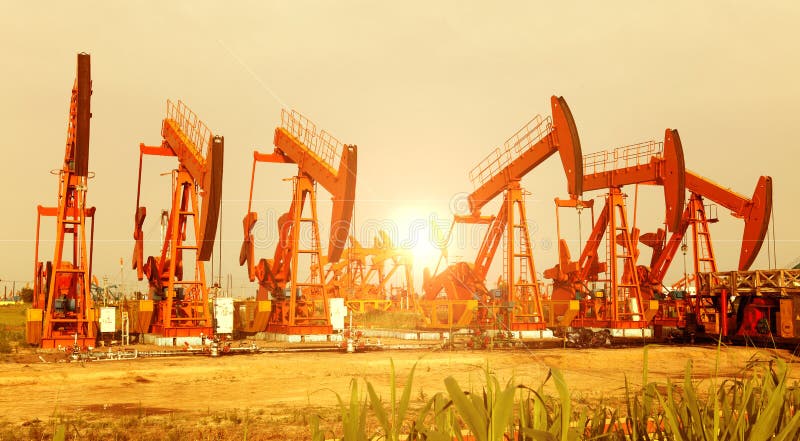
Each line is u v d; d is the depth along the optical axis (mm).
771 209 48125
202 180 41219
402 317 66250
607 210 55656
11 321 62656
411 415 15703
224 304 43312
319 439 4250
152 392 22703
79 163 37312
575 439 3889
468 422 3295
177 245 42781
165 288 45844
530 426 4082
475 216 55156
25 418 17078
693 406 4312
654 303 52531
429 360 30641
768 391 4695
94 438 14039
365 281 76438
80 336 37406
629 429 4879
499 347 38688
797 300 34781
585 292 57000
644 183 50250
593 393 20500
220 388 23688
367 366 28906
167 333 41062
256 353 34844
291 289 45469
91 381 24734
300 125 48125
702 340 42281
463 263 53875
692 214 52750
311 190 47156
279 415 17234
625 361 31984
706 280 41031
